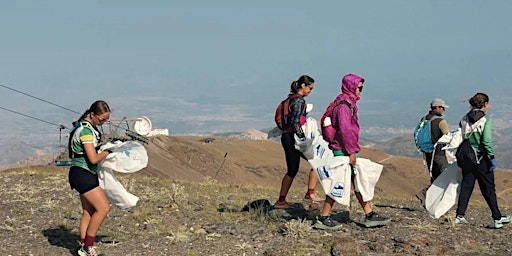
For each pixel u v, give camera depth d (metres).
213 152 102.94
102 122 7.86
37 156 67.62
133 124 39.28
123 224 9.84
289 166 10.26
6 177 15.34
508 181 114.50
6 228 9.35
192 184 15.78
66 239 8.89
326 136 9.05
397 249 8.23
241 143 129.12
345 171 8.91
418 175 120.44
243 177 93.38
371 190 9.19
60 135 11.15
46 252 8.19
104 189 8.12
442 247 8.34
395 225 9.73
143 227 9.62
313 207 11.17
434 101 11.27
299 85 9.80
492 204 9.63
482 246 8.52
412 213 11.32
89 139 7.59
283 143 10.15
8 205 11.16
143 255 8.05
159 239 8.80
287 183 10.41
